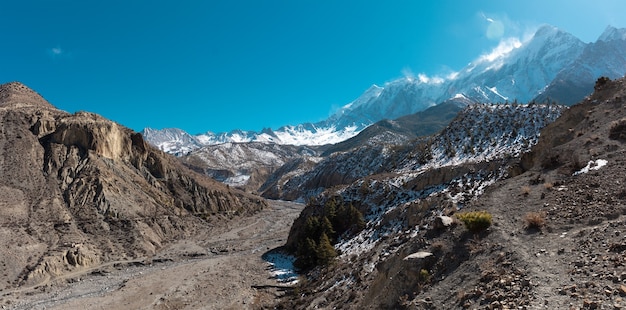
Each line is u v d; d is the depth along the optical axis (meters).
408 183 61.97
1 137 80.44
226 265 60.88
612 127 24.02
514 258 14.77
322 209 68.75
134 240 70.69
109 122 97.81
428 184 58.44
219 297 45.03
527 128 84.31
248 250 74.31
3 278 49.09
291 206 157.62
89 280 54.09
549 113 88.31
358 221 57.09
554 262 13.47
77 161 85.06
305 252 57.38
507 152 70.38
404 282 18.02
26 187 71.62
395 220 48.72
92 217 72.69
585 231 14.68
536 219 16.83
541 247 14.88
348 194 69.38
